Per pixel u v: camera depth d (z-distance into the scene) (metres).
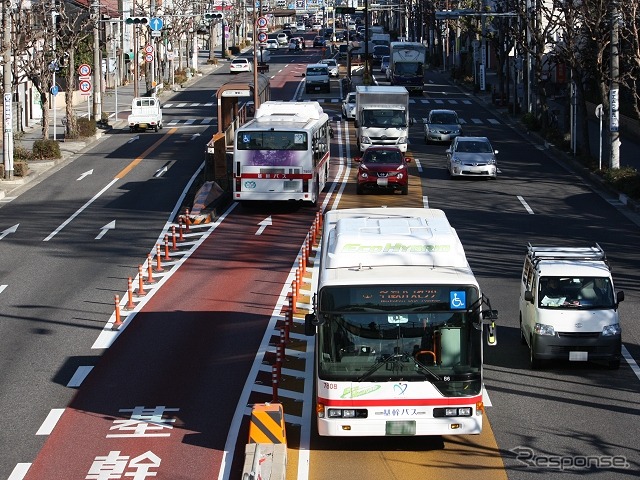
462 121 107.12
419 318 23.84
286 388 29.61
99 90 107.25
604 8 68.31
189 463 24.08
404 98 85.50
